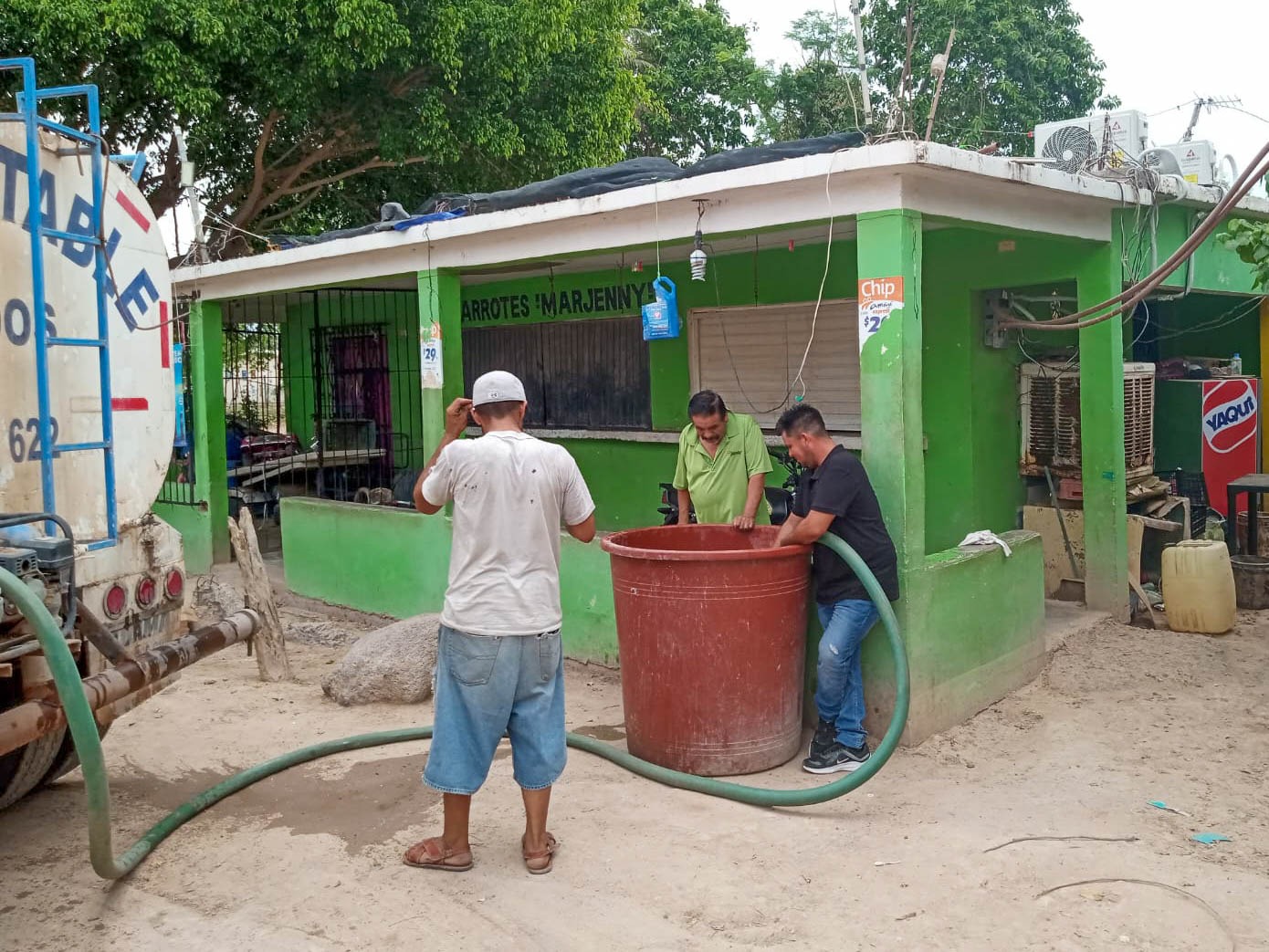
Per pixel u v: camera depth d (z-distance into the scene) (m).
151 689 4.38
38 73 11.14
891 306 5.07
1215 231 8.13
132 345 4.41
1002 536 6.14
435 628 6.41
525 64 13.26
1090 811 4.43
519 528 3.79
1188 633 7.04
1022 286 7.44
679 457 6.03
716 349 9.08
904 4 18.77
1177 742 5.20
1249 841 4.12
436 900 3.75
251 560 6.82
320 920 3.62
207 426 9.94
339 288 10.05
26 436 3.87
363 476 11.99
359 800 4.67
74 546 3.70
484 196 7.50
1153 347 10.16
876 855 4.05
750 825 4.35
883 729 5.17
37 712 3.51
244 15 11.44
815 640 5.40
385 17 11.81
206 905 3.75
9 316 3.79
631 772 4.96
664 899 3.74
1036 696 5.92
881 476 5.12
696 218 6.01
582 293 10.02
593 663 6.80
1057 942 3.40
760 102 20.55
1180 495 8.65
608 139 15.08
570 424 10.38
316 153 14.36
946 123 17.38
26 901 3.80
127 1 10.80
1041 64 18.89
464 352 11.41
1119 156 7.14
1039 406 7.80
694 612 4.80
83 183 4.13
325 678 6.36
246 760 5.29
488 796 4.71
